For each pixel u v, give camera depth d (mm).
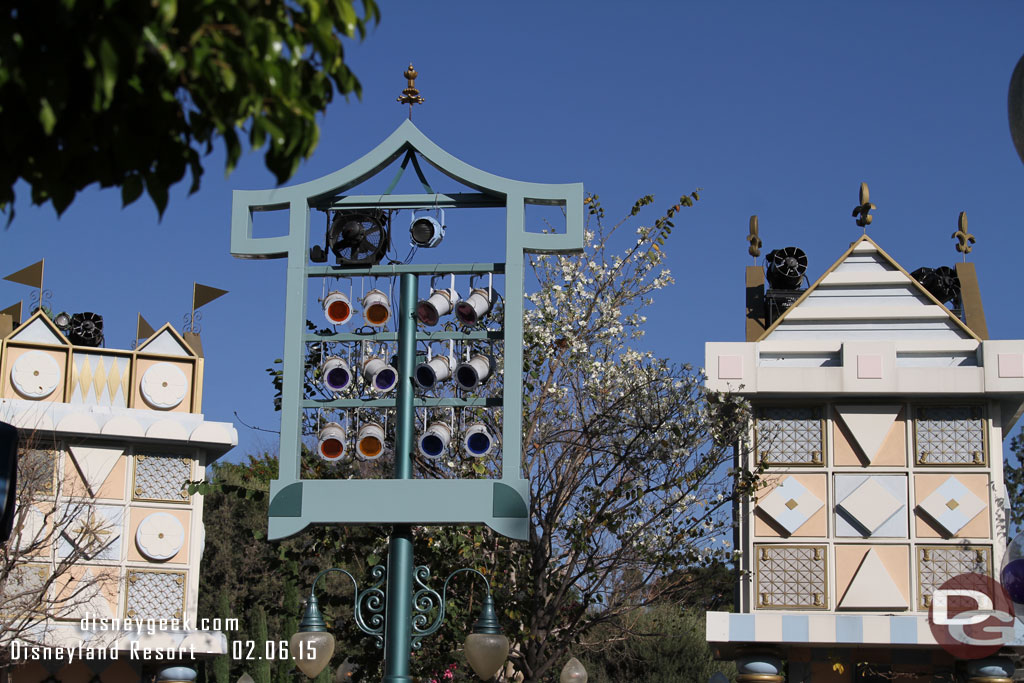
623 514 19141
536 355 19984
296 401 13719
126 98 5074
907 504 18281
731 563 19656
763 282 20375
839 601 18109
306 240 14180
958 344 18359
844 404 18688
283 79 5250
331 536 18672
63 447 22734
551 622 18750
